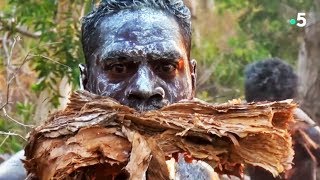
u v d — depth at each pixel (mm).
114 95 2838
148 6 2928
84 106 2701
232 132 2699
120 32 2879
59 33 6648
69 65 6418
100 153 2633
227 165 2768
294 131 5910
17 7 7035
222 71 9453
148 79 2812
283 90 6441
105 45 2883
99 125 2650
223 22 11500
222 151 2725
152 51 2840
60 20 6883
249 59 9750
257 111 2746
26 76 7102
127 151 2646
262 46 9953
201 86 8867
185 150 2707
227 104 2768
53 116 2717
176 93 2857
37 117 6348
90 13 2969
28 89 7086
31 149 2678
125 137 2652
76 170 2662
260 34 10086
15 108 6750
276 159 2734
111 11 2926
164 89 2838
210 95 9055
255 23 10141
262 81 6453
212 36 11344
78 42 6555
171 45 2863
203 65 9633
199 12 11508
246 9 11031
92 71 2941
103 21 2928
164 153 2699
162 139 2697
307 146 5996
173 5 2945
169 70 2861
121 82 2846
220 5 11305
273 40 9984
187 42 2973
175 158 2746
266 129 2723
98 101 2711
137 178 2605
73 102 2730
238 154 2730
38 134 2658
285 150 2736
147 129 2703
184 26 2963
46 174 2645
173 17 2939
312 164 6027
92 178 2680
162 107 2760
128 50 2836
